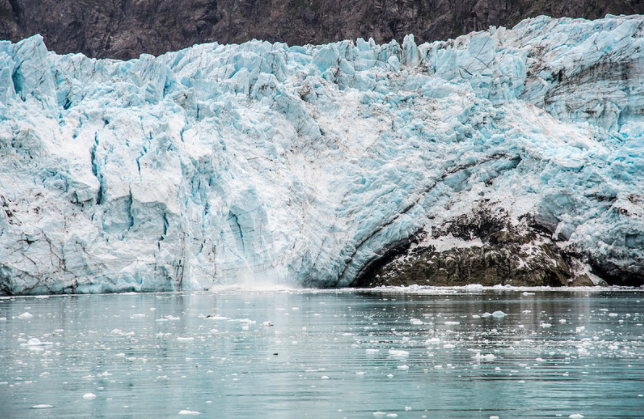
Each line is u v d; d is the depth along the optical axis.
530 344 98.12
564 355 88.62
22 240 196.75
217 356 89.12
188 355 89.94
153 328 117.56
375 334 109.56
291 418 60.25
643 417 60.16
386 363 83.88
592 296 195.25
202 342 101.19
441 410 62.47
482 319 131.62
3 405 64.81
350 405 64.31
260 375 77.25
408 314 141.38
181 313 143.38
